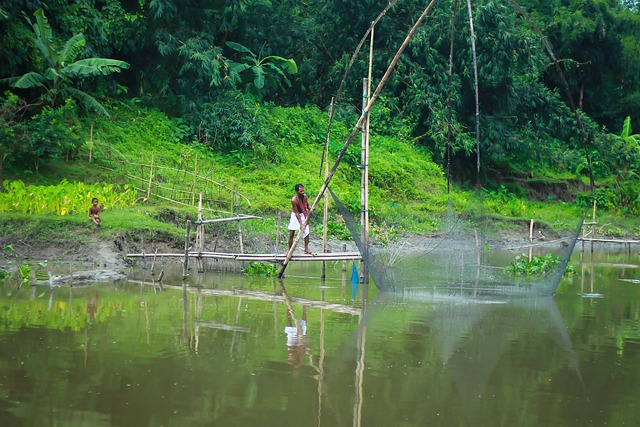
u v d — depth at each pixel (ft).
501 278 41.11
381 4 91.61
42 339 24.36
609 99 123.54
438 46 91.09
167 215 54.39
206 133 73.92
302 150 80.64
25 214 47.50
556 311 33.32
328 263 53.72
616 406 19.11
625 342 26.61
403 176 82.02
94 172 61.87
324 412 18.04
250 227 55.93
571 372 22.33
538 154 96.94
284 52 92.94
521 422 17.75
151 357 22.54
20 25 62.85
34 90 65.00
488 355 24.31
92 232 46.21
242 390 19.56
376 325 29.12
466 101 93.25
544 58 95.35
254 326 27.96
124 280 39.37
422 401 19.19
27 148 57.57
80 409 17.57
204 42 75.36
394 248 52.70
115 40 72.84
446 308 33.78
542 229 77.61
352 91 95.25
